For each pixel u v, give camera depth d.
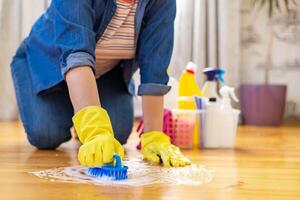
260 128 2.49
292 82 2.90
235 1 2.72
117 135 1.56
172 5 1.28
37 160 1.25
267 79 2.83
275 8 2.87
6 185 0.91
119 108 1.57
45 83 1.37
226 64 2.71
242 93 2.74
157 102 1.27
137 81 2.30
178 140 1.59
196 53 2.69
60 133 1.48
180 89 1.62
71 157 1.31
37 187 0.89
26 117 1.49
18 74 1.52
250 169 1.14
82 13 1.09
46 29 1.40
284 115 2.87
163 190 0.87
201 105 1.59
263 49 2.89
